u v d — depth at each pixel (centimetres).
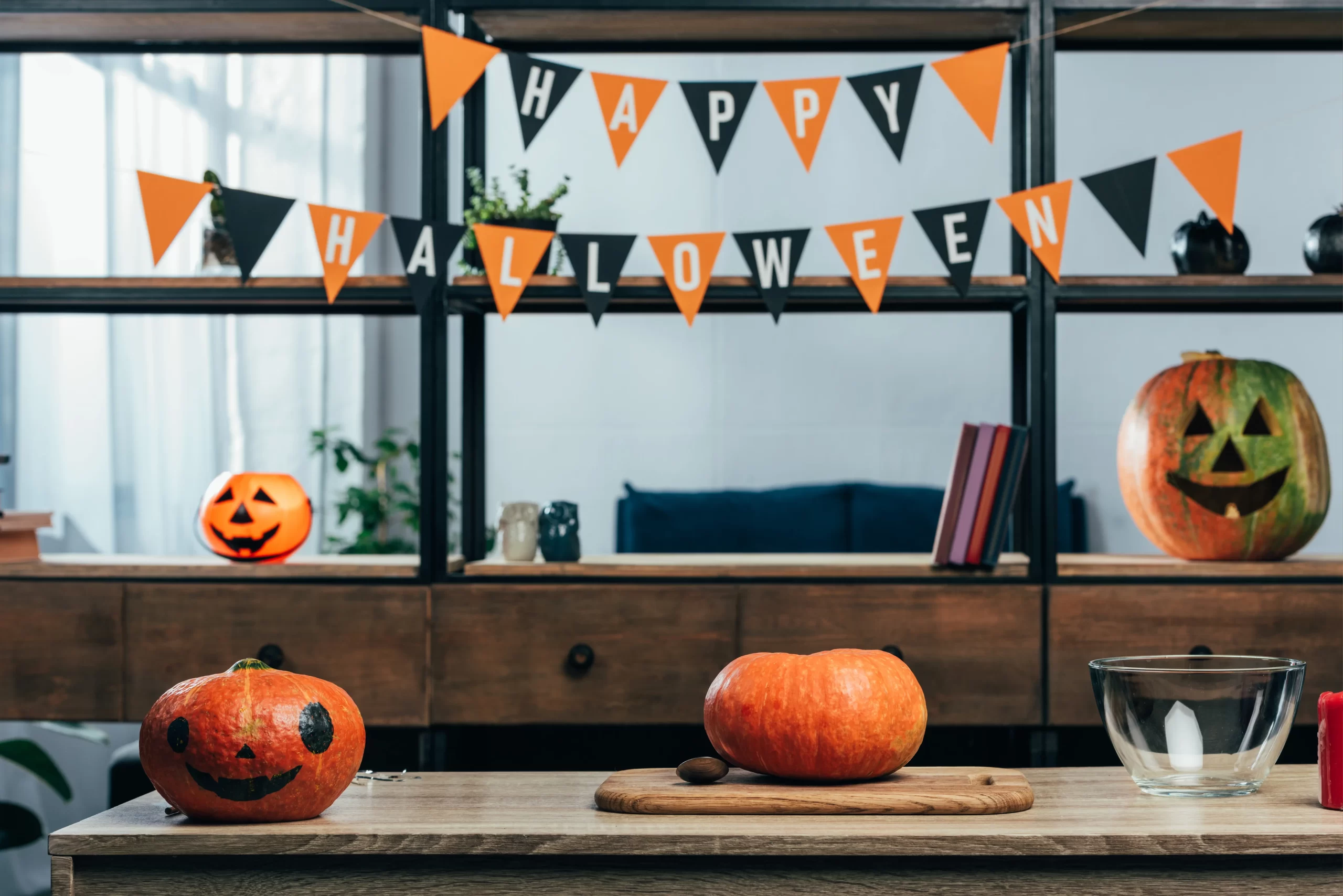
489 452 366
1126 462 197
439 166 190
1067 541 320
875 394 360
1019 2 188
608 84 176
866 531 326
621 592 184
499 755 217
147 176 173
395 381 374
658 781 96
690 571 186
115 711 186
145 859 85
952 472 188
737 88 177
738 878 83
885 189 353
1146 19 197
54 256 262
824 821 86
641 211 359
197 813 87
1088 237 340
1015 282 185
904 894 83
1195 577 183
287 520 194
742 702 95
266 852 84
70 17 199
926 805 88
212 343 310
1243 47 212
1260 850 82
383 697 184
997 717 182
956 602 183
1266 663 98
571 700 184
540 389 366
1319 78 321
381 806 94
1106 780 101
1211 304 206
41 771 229
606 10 192
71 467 266
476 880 84
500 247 185
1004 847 81
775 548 326
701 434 364
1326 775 89
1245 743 93
